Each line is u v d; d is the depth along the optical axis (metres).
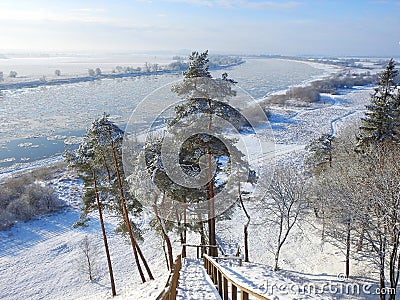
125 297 11.52
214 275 9.12
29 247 24.72
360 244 16.05
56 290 20.03
